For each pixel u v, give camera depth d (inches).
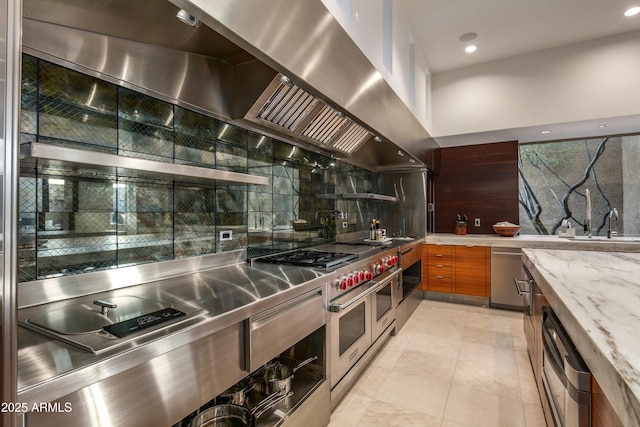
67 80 46.6
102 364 28.4
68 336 33.2
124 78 51.8
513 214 171.0
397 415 72.4
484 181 177.8
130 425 31.3
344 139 106.0
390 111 102.8
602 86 132.4
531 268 86.4
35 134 43.4
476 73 157.6
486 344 110.4
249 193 83.2
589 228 152.7
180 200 65.3
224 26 41.6
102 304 40.8
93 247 51.0
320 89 63.8
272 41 50.3
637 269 72.9
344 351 77.3
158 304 44.9
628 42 129.1
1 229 22.2
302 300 60.1
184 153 64.4
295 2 56.1
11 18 23.2
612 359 28.3
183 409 36.8
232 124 75.6
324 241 119.8
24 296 43.0
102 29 47.3
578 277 64.7
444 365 95.7
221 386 42.1
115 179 53.9
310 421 62.1
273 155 91.7
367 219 159.5
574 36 132.7
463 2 114.4
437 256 163.0
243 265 77.7
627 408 23.9
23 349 30.5
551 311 61.9
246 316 45.2
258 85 66.1
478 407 75.2
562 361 47.4
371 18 94.1
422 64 148.7
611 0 110.3
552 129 149.2
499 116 151.5
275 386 60.9
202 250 70.2
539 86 143.9
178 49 58.9
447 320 135.5
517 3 113.9
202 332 38.3
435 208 188.5
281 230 95.5
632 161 153.5
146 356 32.1
